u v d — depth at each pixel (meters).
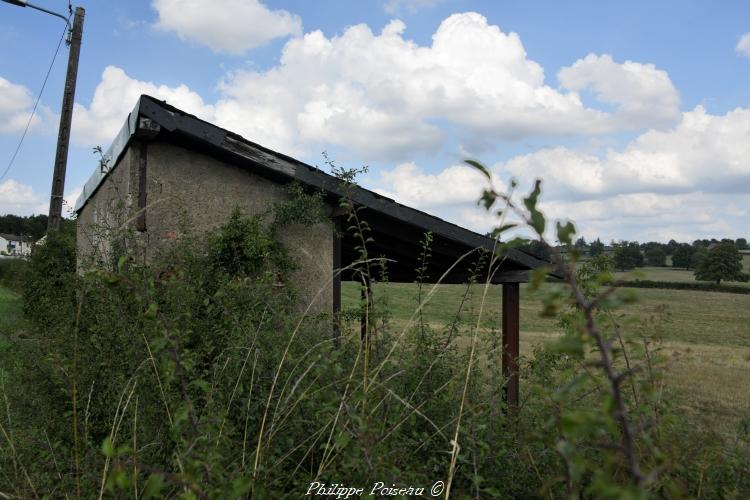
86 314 4.85
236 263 6.20
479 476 2.59
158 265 5.50
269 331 3.83
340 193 6.38
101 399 3.72
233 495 1.76
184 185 6.44
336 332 4.87
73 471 2.88
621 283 1.14
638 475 1.05
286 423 2.82
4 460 3.13
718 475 2.69
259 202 6.73
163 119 5.82
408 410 2.88
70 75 13.32
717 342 22.38
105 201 8.14
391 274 11.11
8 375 4.70
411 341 3.84
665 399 2.86
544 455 2.86
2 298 16.02
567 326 2.53
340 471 2.49
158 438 2.85
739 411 7.76
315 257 6.82
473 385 3.54
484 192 1.13
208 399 2.69
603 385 2.05
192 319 4.12
